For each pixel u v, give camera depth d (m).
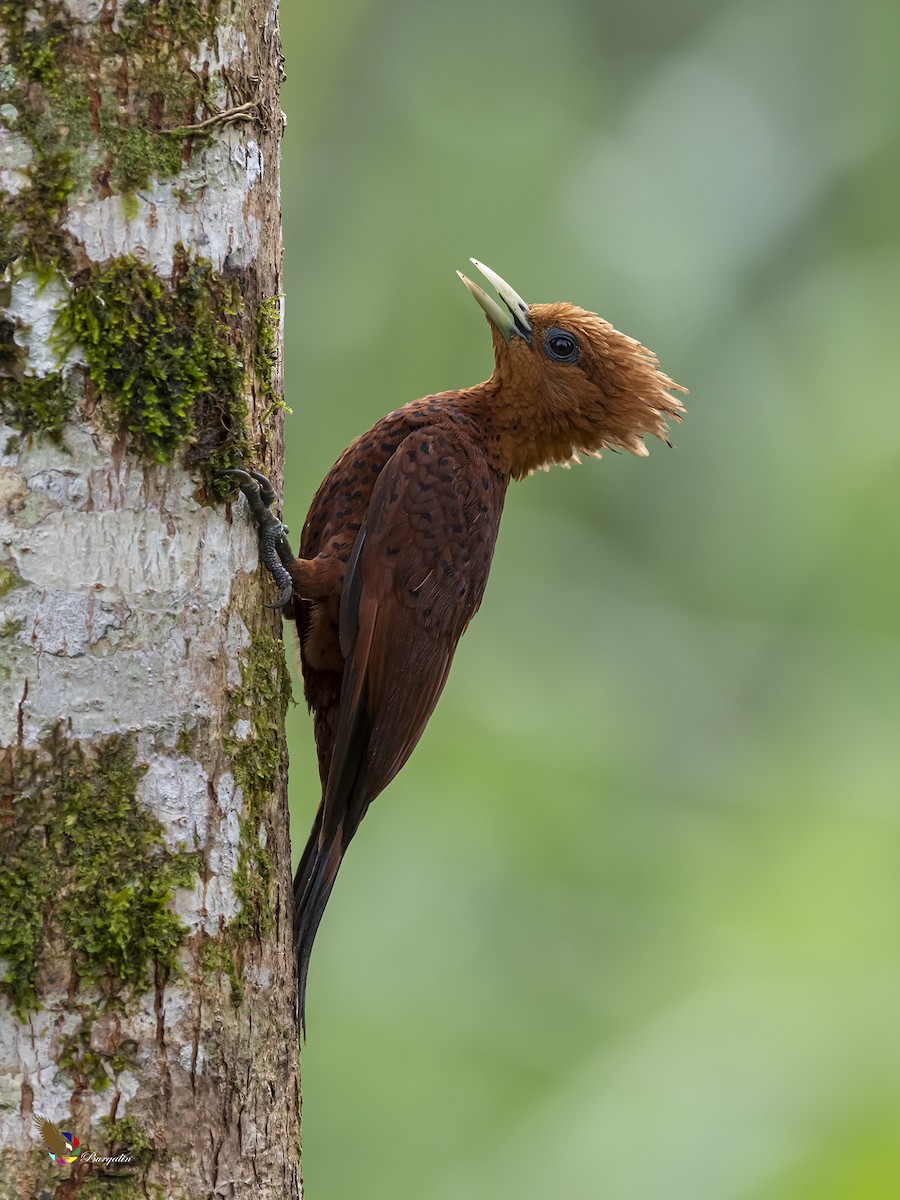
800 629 14.58
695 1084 11.41
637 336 14.66
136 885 5.30
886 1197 10.42
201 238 5.57
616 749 13.95
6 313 5.22
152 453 5.43
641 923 12.84
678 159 15.51
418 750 13.36
